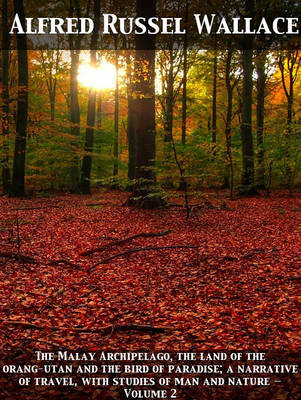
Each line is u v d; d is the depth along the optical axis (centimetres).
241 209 1469
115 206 1538
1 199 1836
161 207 1420
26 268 799
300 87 2969
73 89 2309
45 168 2195
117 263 856
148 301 637
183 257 877
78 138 2202
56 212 1470
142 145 1434
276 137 1806
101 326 544
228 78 2234
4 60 1897
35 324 538
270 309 580
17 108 1875
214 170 1662
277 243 962
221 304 617
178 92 2377
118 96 2606
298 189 2192
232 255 877
